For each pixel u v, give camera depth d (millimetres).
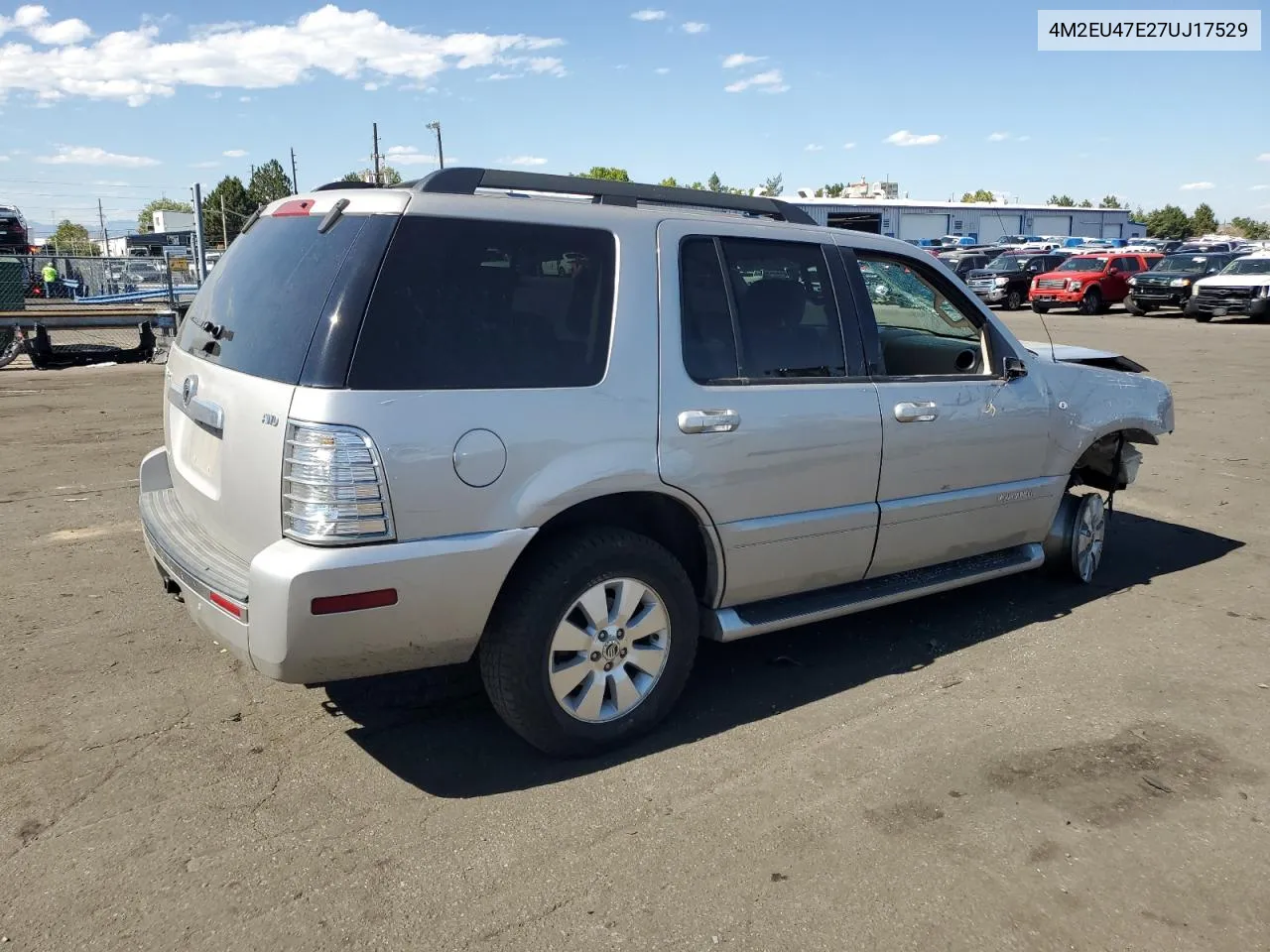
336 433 2904
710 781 3398
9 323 14391
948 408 4387
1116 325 24938
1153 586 5531
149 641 4488
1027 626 4914
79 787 3289
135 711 3830
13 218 25875
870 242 4375
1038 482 4918
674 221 3693
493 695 3379
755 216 4168
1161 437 9938
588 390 3350
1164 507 7336
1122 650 4609
